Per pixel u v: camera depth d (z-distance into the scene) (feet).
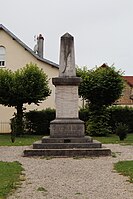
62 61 57.52
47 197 25.80
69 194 26.81
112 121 113.39
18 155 52.08
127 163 42.65
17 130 100.01
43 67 124.16
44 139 53.42
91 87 100.73
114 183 31.12
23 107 115.96
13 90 97.76
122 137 82.64
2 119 124.16
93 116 103.24
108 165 41.86
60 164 42.63
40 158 48.29
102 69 104.06
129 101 164.55
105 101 103.55
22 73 99.81
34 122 110.01
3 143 73.82
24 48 124.77
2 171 36.78
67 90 56.29
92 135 102.32
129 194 26.89
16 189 28.40
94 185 30.25
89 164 42.63
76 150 50.06
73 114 56.08
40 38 138.41
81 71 103.86
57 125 54.85
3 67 124.88
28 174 35.65
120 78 102.22
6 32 125.08
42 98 101.40
